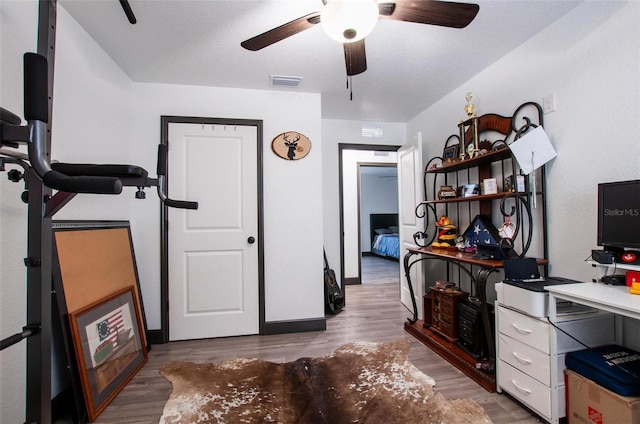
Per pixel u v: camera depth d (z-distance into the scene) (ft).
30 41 5.00
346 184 16.99
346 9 4.16
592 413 4.48
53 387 5.47
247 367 7.13
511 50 7.50
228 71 8.33
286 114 9.64
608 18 5.48
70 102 6.10
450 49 7.43
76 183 2.54
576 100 6.04
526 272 5.89
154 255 8.76
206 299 9.04
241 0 5.64
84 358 5.42
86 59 6.60
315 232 9.69
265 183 9.46
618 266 4.85
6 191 4.49
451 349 7.43
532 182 6.76
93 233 6.51
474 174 9.05
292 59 7.75
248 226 9.32
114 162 7.81
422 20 4.79
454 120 9.86
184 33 6.64
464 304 7.57
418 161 10.27
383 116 12.59
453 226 9.23
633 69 5.13
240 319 9.21
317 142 9.77
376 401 5.72
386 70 8.44
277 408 5.58
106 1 5.67
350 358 7.55
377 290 14.98
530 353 5.27
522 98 7.25
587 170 5.84
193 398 5.90
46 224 3.16
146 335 8.10
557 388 4.89
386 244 25.23
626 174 5.24
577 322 5.05
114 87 7.80
